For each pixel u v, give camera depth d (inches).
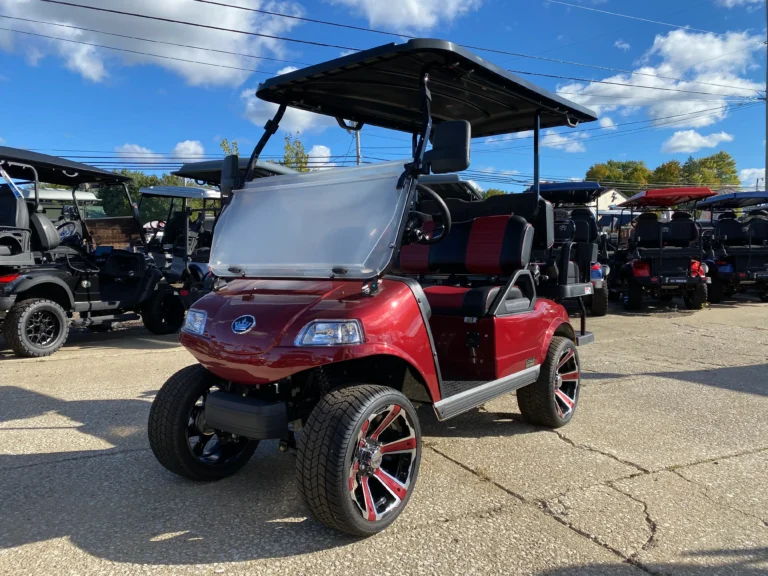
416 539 106.5
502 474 136.9
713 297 506.3
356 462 102.1
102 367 254.5
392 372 122.3
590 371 245.0
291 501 122.6
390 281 117.0
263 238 133.7
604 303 418.9
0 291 271.3
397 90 150.6
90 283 316.2
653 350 293.3
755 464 143.6
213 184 451.2
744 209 671.1
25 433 165.3
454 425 173.3
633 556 101.0
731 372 242.5
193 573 95.4
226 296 124.6
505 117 183.9
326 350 101.1
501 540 106.2
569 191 422.3
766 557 101.0
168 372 243.9
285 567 97.3
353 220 122.3
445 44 118.3
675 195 492.7
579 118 188.1
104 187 379.6
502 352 145.8
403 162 125.5
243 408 108.3
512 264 162.9
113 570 96.3
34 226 299.4
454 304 147.8
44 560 99.4
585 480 133.6
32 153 295.6
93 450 152.4
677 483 132.0
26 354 275.4
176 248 439.8
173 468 127.4
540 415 166.9
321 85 144.9
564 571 96.2
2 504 120.7
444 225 125.7
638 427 171.6
